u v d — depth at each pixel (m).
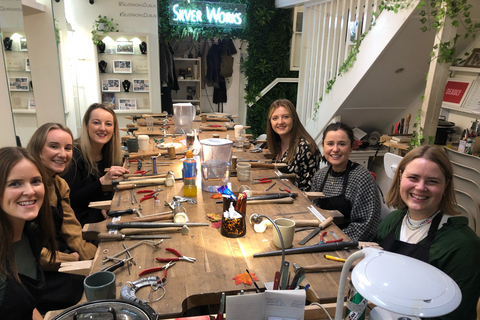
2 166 1.34
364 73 3.81
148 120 4.02
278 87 7.23
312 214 1.94
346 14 4.44
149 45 6.10
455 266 1.47
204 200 2.09
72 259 1.92
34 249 1.57
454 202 1.61
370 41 3.65
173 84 6.84
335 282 1.37
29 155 1.43
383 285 0.79
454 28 2.76
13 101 4.35
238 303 1.08
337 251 1.59
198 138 3.63
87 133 2.74
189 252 1.54
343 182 2.36
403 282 0.79
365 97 4.26
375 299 0.77
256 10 6.73
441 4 2.76
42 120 4.80
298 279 1.23
